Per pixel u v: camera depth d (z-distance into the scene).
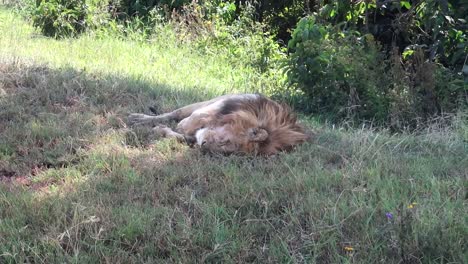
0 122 7.46
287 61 9.93
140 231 4.78
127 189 5.64
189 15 14.39
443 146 7.28
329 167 6.41
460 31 9.98
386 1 10.73
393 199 5.16
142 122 7.62
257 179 5.88
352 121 8.77
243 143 6.73
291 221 4.92
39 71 9.41
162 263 4.42
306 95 9.79
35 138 6.96
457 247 4.41
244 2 16.14
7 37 13.22
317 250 4.51
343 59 9.32
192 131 7.04
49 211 5.13
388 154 6.73
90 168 6.22
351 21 11.17
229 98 7.19
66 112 7.86
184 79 10.68
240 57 12.87
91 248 4.55
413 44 10.38
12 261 4.43
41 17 14.39
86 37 13.76
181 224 4.84
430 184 5.67
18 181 5.97
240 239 4.69
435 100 9.01
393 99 9.05
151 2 15.49
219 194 5.48
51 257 4.42
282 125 7.11
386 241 4.51
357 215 4.89
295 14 16.25
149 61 11.95
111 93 8.66
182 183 5.91
